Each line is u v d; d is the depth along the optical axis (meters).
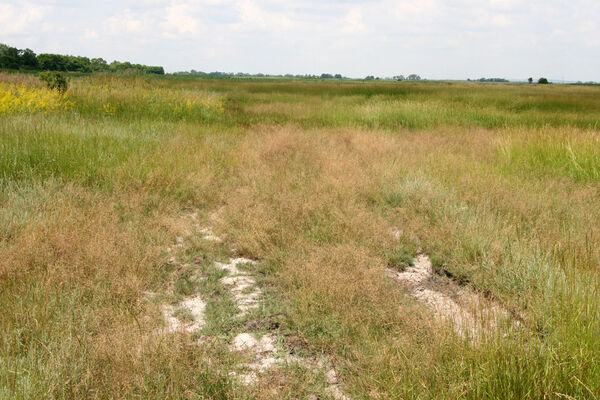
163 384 2.16
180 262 3.98
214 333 2.86
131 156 6.82
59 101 11.66
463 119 15.03
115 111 12.27
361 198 5.92
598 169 7.00
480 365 2.20
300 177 6.66
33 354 2.24
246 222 4.77
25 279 3.12
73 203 4.91
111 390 2.12
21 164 5.89
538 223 4.63
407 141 10.12
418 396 2.06
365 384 2.29
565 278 3.11
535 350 2.32
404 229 4.84
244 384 2.33
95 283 3.20
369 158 8.02
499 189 5.87
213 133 10.54
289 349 2.74
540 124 14.36
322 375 2.44
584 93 32.81
